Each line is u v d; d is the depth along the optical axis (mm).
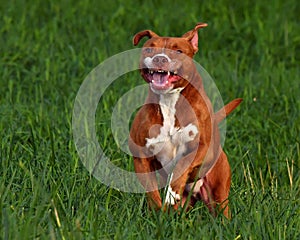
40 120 13273
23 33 18781
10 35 18906
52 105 14375
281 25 20000
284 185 11625
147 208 10109
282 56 18500
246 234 9312
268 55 18109
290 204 10211
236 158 12477
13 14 20500
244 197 10773
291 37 19500
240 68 17328
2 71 16562
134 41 10633
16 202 9727
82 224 9383
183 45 10234
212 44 18922
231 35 19609
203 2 21531
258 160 12516
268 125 13781
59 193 10242
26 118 13516
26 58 17281
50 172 10508
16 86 15961
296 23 20766
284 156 12492
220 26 20047
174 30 19891
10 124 12891
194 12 20906
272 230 9430
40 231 8820
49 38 18812
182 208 9734
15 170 10500
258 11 21125
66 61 17016
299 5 21859
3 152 11211
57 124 13258
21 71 16672
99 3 21688
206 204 10750
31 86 15562
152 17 20625
